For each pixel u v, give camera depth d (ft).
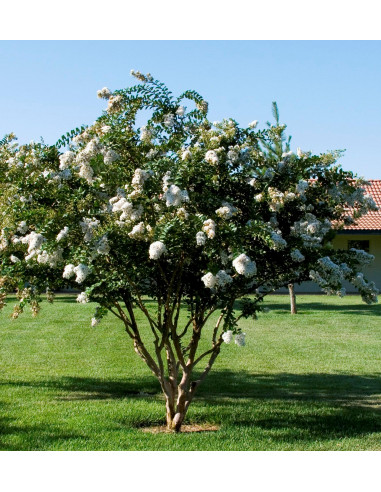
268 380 23.95
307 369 26.07
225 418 18.21
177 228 14.30
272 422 17.75
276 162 17.31
